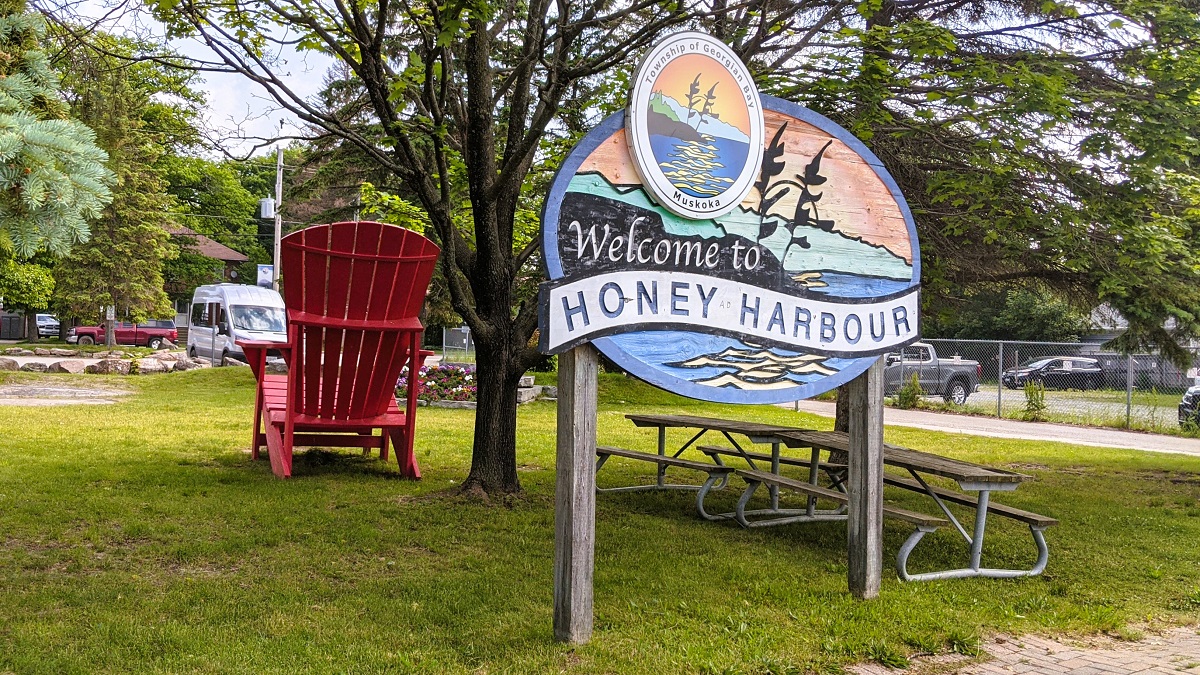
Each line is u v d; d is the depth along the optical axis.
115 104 5.19
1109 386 23.41
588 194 4.62
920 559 6.86
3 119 3.22
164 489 8.21
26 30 3.68
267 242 57.28
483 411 8.32
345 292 8.70
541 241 4.50
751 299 5.18
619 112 4.70
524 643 4.60
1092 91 7.77
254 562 6.03
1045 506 9.13
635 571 6.04
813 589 5.75
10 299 27.84
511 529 7.13
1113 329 10.75
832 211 5.50
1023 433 17.72
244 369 22.81
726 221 5.09
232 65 7.05
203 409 15.73
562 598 4.62
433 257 8.83
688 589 5.65
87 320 33.50
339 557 6.24
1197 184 8.27
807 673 4.41
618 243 4.71
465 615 5.04
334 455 10.74
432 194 7.73
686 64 4.85
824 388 5.41
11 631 4.52
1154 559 7.00
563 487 4.64
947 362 26.05
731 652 4.53
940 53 7.48
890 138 8.99
